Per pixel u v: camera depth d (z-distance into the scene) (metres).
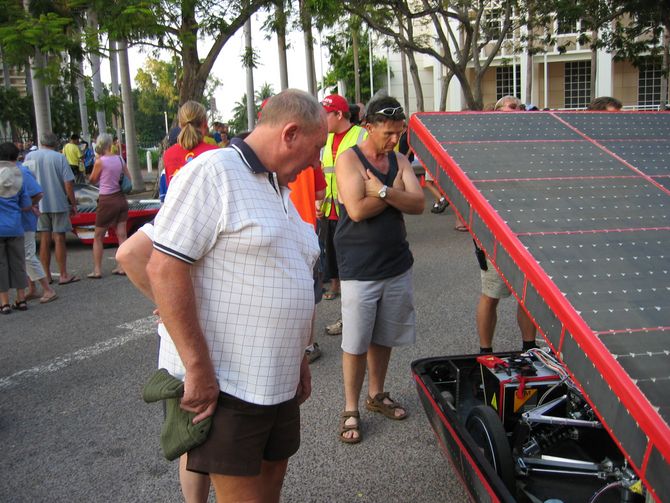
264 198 2.16
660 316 2.02
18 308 7.39
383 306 3.99
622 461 2.97
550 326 2.17
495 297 4.56
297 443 2.47
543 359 3.31
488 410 2.94
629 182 2.99
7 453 3.96
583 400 3.01
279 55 17.98
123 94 21.80
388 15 19.08
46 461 3.84
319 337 5.92
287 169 2.26
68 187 8.46
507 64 30.64
